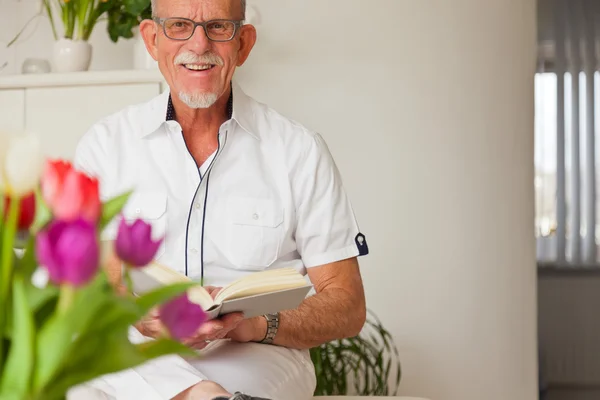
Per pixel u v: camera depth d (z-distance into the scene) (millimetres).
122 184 2035
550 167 5543
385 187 3160
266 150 2074
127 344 675
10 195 650
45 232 595
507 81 3186
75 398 1494
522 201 3213
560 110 5527
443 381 3160
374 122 3156
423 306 3162
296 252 2117
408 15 3154
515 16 3195
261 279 1609
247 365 1736
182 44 1941
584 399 5328
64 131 2986
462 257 3162
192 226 2012
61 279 586
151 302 675
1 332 654
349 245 2090
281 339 1854
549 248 5496
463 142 3160
